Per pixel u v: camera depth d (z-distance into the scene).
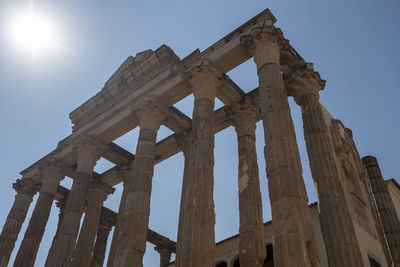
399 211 28.33
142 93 24.94
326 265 20.48
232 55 20.83
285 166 14.38
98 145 27.62
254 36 19.11
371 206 25.00
